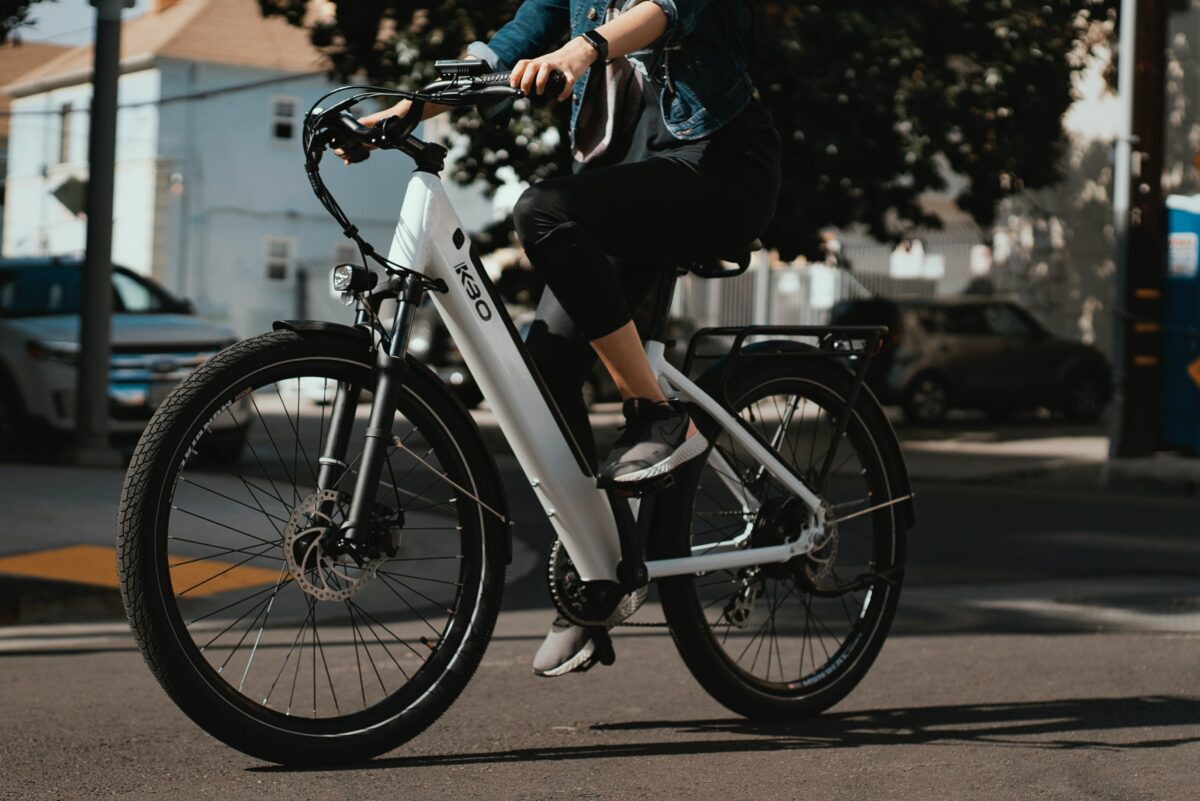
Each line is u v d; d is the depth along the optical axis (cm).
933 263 2658
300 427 348
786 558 407
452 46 1633
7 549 746
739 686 402
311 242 3997
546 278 351
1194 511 1066
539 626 598
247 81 3906
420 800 321
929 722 411
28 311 1362
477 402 2089
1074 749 378
